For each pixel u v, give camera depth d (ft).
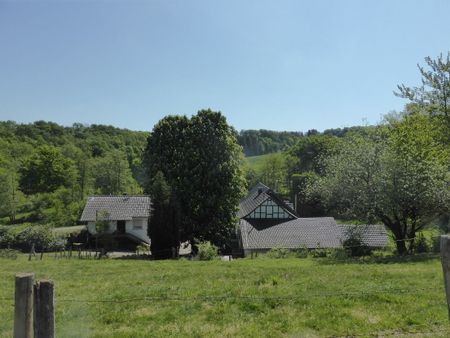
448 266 19.66
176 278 58.34
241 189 150.51
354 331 31.40
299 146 352.90
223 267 73.87
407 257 87.30
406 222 108.58
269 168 347.77
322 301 38.91
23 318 19.44
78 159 321.11
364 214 105.40
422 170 100.63
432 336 29.58
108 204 187.42
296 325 32.78
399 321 33.24
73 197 268.00
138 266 79.92
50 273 70.03
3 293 49.08
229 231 148.15
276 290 43.78
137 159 382.01
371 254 105.81
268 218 180.86
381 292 41.50
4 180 252.83
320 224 169.17
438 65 97.04
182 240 144.66
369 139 118.01
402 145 108.78
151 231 128.36
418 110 106.52
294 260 95.55
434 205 100.89
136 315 36.24
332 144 314.35
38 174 306.76
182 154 145.59
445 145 100.73
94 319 35.50
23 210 272.51
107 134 505.66
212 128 147.43
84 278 62.54
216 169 143.74
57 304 40.40
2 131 397.39
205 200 142.72
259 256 123.54
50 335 19.10
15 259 105.81
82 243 171.63
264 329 32.17
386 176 100.58
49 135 436.35
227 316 35.32
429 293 41.27
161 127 151.23
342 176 107.86
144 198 193.26
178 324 33.68
